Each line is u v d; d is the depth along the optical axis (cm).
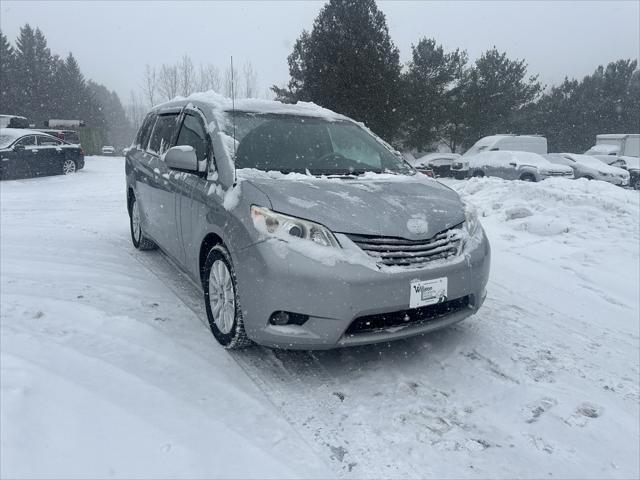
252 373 309
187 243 388
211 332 361
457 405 284
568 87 4353
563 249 628
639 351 363
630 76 4403
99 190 1241
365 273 281
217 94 456
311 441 247
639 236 659
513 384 308
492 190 932
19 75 6662
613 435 263
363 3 2331
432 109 2980
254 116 416
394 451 243
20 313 380
